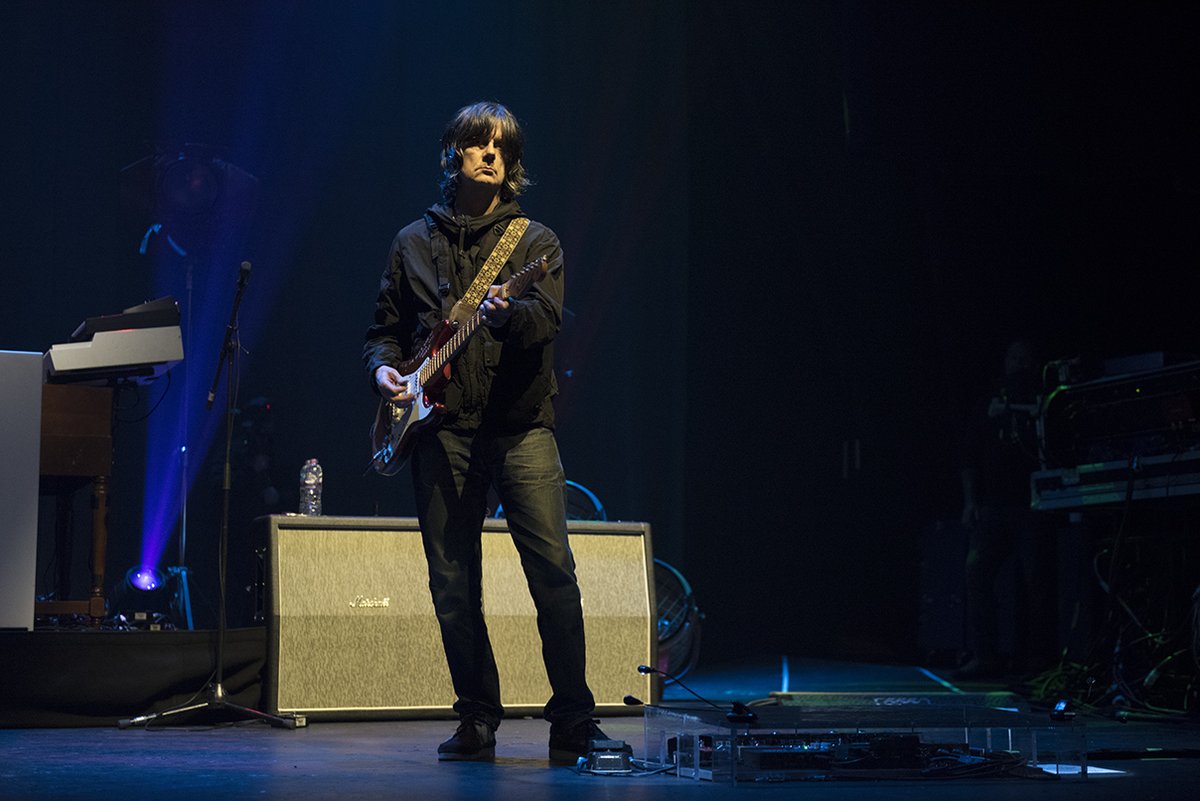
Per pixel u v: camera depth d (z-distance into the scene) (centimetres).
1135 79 744
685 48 938
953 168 750
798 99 955
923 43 739
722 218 948
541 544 324
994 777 294
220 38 998
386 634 454
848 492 964
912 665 862
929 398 980
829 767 290
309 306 1004
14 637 429
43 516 907
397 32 1015
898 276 979
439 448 327
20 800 254
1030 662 733
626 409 959
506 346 324
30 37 960
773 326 956
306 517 459
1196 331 979
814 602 952
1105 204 988
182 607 784
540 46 995
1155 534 550
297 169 1008
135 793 264
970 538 733
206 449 952
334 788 273
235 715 445
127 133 977
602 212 972
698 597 931
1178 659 518
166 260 972
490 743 335
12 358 469
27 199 955
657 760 319
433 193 1019
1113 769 316
